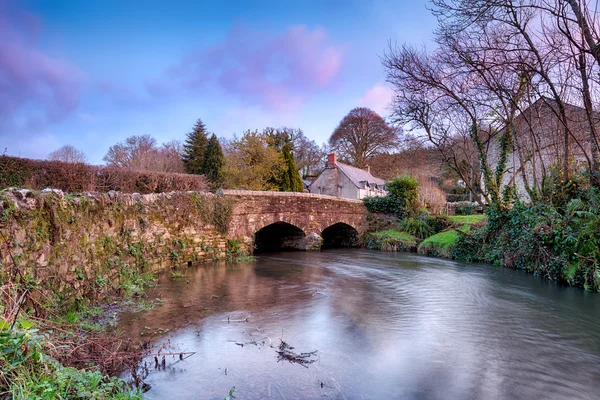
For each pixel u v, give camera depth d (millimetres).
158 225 9148
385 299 7191
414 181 18906
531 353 4559
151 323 5211
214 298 6852
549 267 9234
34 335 2682
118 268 6805
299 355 4258
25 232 4012
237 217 12945
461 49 10734
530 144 12680
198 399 3223
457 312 6324
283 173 22938
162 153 32781
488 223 12422
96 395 2604
